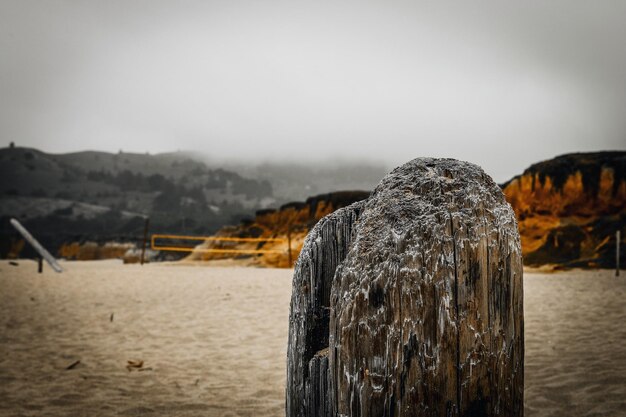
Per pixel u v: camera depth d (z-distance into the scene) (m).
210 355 5.96
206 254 36.78
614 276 16.52
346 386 1.47
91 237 70.81
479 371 1.47
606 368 4.69
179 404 4.27
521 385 1.62
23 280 15.33
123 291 12.38
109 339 6.87
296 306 1.80
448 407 1.43
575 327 6.77
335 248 1.78
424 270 1.46
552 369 4.78
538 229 29.03
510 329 1.57
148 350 6.25
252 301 10.41
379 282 1.46
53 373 5.22
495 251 1.56
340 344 1.50
